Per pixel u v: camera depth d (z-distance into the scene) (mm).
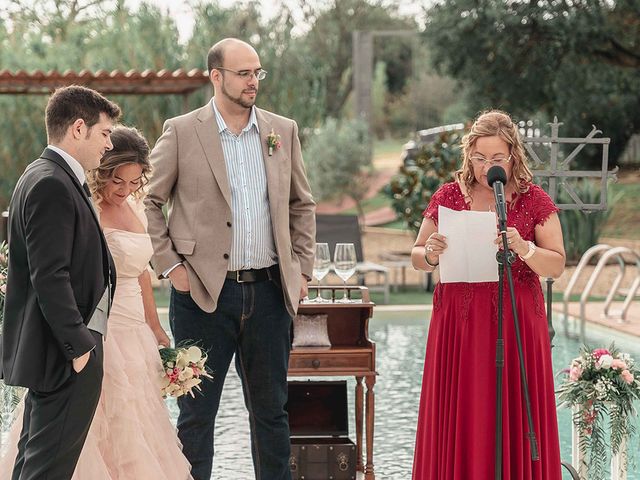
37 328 3859
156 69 18562
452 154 14188
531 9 19453
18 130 16953
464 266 4410
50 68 18297
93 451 4402
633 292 10891
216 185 5020
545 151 19078
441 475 4613
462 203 4613
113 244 4629
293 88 21109
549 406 4602
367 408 5781
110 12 19375
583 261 10648
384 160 33906
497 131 4484
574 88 20172
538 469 4527
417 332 11219
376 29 37031
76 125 3975
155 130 17562
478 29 19938
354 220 12273
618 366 4988
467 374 4543
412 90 38562
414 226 14398
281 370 5180
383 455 6516
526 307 4527
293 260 5230
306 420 6031
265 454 5207
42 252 3754
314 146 24000
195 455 5121
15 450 4488
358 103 27062
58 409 3920
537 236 4543
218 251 4992
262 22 22188
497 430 4223
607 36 19594
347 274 5938
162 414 4789
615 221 20531
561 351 9867
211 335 5051
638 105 21234
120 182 4672
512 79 20641
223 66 5023
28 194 3793
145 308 5086
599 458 5016
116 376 4527
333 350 5699
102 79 13023
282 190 5137
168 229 5086
